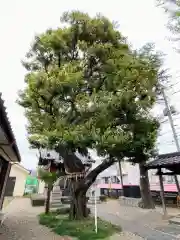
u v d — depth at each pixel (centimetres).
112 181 3038
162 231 756
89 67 830
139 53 807
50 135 680
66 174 996
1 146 652
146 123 768
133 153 860
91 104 678
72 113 752
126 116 721
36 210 1316
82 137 643
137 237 673
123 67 730
